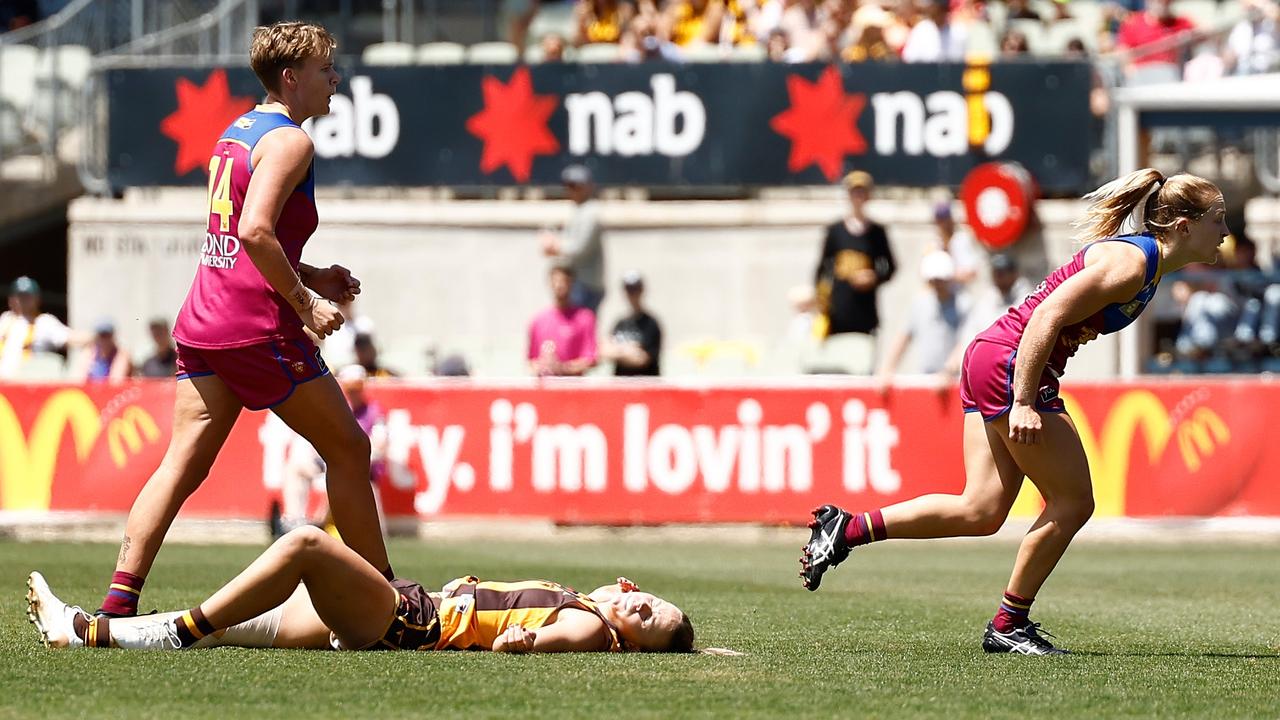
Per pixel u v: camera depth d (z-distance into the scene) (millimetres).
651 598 19750
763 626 23844
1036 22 64750
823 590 31109
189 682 16422
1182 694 16938
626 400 47281
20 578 30672
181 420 20094
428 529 47594
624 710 15188
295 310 19531
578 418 47344
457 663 17984
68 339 55281
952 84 57844
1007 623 20688
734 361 53062
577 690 16297
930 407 46594
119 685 16203
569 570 35125
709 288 59906
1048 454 20375
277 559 18438
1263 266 60031
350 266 60688
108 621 18984
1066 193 58562
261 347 19578
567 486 47344
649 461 47219
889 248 52781
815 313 54094
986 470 20812
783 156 58438
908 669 18625
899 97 57969
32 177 65812
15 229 66312
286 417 19922
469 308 60625
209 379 20000
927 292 47844
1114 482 46438
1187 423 46250
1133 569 37469
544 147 58938
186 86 59750
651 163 58750
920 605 27875
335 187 59406
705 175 58625
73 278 61094
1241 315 55562
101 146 61812
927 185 58031
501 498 47406
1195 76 60062
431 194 62281
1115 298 20047
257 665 17578
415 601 19094
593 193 59219
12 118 66000
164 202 62469
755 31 64500
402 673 17156
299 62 20281
